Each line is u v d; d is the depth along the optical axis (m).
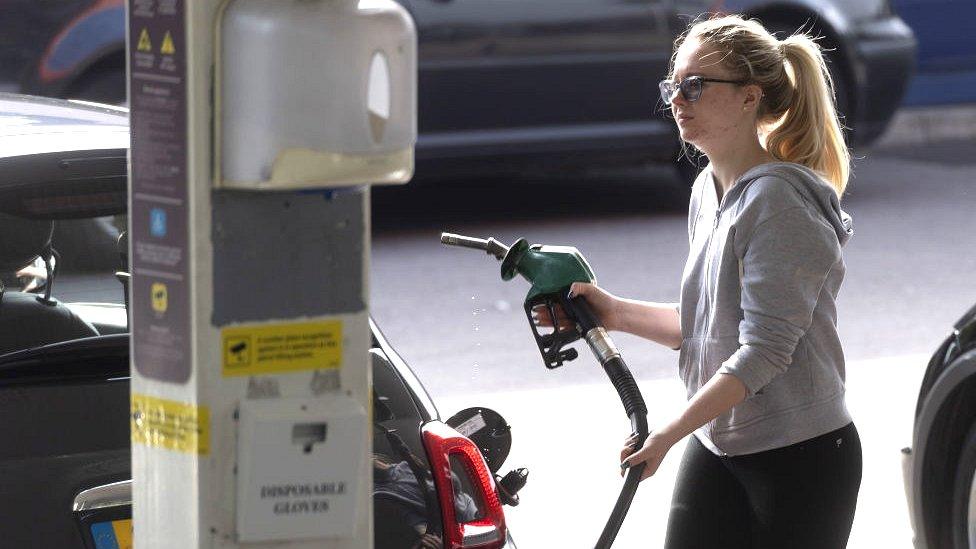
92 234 7.55
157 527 5.43
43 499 6.69
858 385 15.62
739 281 7.09
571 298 7.43
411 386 7.63
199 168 5.06
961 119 32.78
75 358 7.18
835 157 7.48
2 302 7.32
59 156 7.54
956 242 22.36
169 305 5.25
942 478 10.12
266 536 5.31
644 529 12.07
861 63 24.64
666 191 26.55
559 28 22.45
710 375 7.25
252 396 5.28
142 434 5.44
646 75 23.05
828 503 7.27
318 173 4.94
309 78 4.89
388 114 5.02
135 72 5.21
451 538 7.13
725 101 7.18
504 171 22.83
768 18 24.28
